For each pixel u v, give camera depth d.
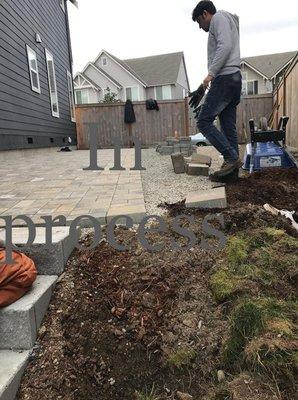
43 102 11.52
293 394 1.42
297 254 2.16
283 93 8.23
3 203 3.33
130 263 2.27
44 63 11.88
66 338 1.89
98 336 1.88
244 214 2.63
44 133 11.50
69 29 16.05
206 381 1.64
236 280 2.00
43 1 12.11
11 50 8.80
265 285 1.95
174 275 2.14
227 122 4.14
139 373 1.73
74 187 3.95
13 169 5.80
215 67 3.71
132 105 13.75
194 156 4.73
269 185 3.52
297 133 6.51
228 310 1.87
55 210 3.02
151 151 8.70
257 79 35.69
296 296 1.88
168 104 13.75
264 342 1.56
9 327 1.85
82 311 2.00
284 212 2.75
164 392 1.65
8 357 1.80
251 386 1.47
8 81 8.51
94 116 13.91
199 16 3.96
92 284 2.16
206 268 2.19
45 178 4.65
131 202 3.17
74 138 16.09
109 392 1.68
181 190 3.64
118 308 1.99
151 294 2.04
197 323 1.87
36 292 2.00
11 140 8.56
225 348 1.68
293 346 1.52
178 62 38.06
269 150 4.38
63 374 1.75
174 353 1.75
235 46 3.83
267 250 2.22
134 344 1.83
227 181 3.88
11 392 1.64
